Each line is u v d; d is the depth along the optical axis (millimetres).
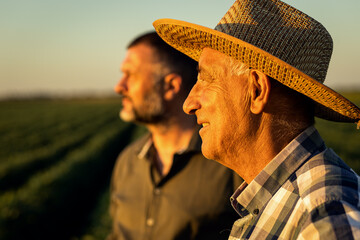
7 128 39906
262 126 1224
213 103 1274
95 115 59250
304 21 1170
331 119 1361
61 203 9648
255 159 1252
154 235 2352
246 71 1216
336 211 934
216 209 2227
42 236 8180
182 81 2549
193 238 2252
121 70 2607
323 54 1218
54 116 58375
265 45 1152
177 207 2303
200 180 2305
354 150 17734
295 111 1210
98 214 9703
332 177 1043
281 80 1120
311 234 941
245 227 1231
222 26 1260
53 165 16688
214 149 1290
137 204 2498
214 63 1278
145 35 2609
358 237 875
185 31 1288
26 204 8352
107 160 18578
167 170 2518
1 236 7070
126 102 2586
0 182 13477
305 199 1045
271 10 1180
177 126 2539
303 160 1183
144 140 2713
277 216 1117
